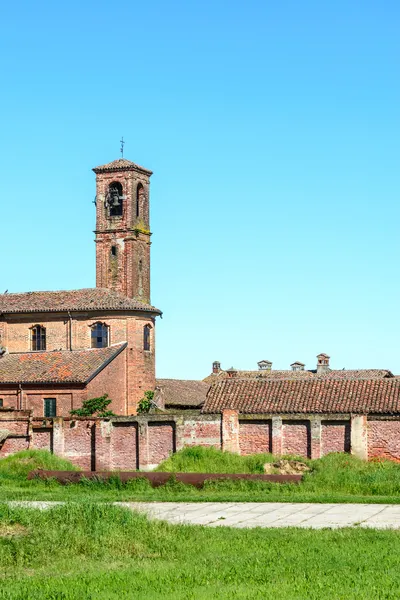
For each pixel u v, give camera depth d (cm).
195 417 5912
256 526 3334
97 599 2230
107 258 10562
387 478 4612
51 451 6169
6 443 6262
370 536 3031
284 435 5744
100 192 10644
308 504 4003
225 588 2334
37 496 4375
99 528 3011
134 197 10606
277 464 5334
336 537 3022
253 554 2766
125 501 4156
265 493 4412
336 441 5631
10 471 5503
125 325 8825
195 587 2355
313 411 6209
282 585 2361
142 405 8750
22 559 2712
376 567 2559
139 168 10669
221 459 5531
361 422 5559
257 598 2225
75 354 8556
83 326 8881
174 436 5934
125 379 8712
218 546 2895
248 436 5822
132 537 2967
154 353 9144
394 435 5506
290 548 2842
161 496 4300
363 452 5538
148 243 10794
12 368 8381
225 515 3681
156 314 9150
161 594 2278
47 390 8044
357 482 4547
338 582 2388
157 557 2767
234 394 6562
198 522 3494
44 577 2505
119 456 6056
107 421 6059
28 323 8988
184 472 5162
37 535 2936
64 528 2997
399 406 6069
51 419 6319
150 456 5975
